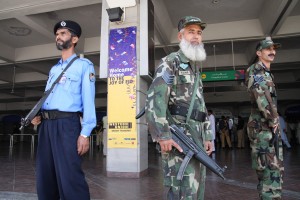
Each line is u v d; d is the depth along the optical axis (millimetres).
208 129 2318
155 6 8141
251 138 3156
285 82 18547
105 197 4156
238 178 5648
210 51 13531
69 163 2467
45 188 2572
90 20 10109
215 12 9617
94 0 7684
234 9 9414
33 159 9680
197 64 2271
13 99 26328
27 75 18062
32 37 11969
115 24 6398
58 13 9438
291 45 12711
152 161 9039
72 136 2525
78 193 2480
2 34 11539
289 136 20469
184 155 2025
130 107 6035
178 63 2160
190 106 2117
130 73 6117
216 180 5398
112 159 6004
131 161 5891
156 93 2014
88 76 2660
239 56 13938
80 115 2674
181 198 1984
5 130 27016
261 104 2969
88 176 6039
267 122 3049
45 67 15336
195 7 9188
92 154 11914
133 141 5930
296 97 21922
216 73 11391
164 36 10141
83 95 2621
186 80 2145
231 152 12844
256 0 8812
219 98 23422
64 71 2650
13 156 10852
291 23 9977
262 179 3047
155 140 1979
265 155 3006
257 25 10195
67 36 2727
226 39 10477
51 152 2557
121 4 6281
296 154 11023
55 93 2596
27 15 8859
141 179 5641
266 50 3201
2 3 7910
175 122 2107
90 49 12000
